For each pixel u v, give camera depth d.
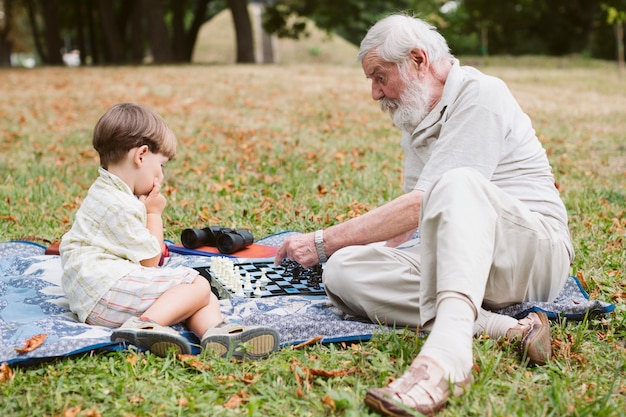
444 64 3.32
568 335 3.02
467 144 3.11
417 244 3.24
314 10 31.70
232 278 3.60
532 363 2.79
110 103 13.07
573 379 2.67
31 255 4.27
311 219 5.42
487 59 29.28
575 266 4.12
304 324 3.01
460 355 2.41
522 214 2.88
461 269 2.52
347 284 3.09
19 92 14.70
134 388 2.56
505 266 2.89
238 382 2.61
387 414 2.29
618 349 2.96
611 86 18.14
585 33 37.28
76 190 6.46
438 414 2.35
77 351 2.74
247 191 6.38
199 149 8.62
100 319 3.03
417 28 3.27
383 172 7.24
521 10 38.56
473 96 3.16
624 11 34.72
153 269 3.11
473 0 38.91
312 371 2.64
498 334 2.92
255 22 53.09
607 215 5.57
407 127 3.41
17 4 42.69
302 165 7.55
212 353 2.79
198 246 4.42
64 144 8.98
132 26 30.42
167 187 6.41
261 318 3.08
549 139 9.62
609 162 8.10
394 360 2.76
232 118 11.39
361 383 2.62
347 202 5.93
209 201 5.99
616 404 2.47
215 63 24.98
